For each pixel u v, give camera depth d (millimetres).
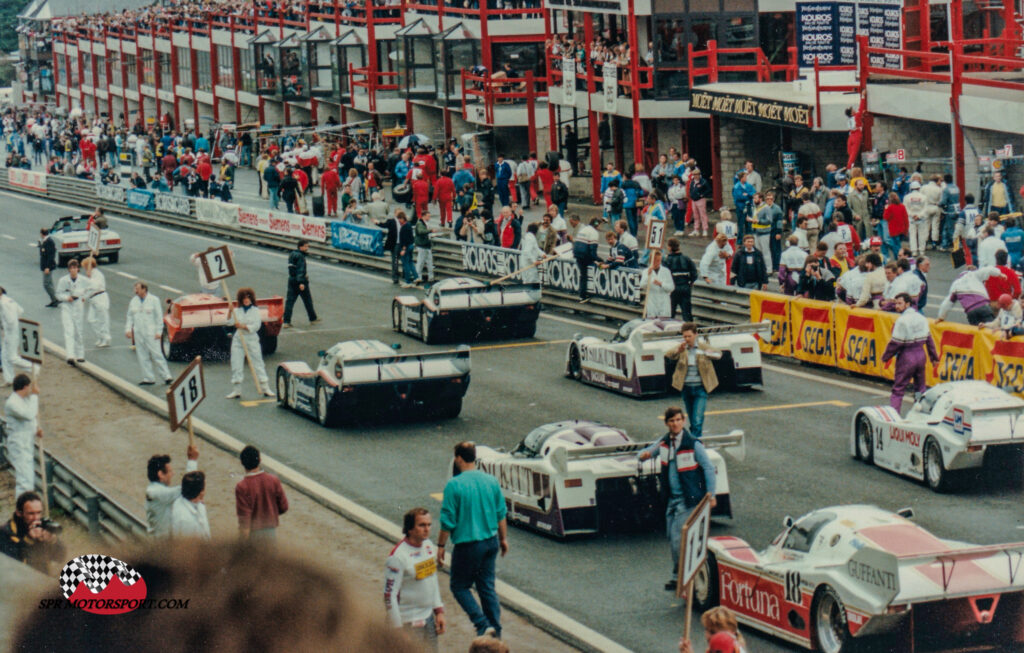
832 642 10047
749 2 41031
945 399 15492
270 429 20062
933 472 15383
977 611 9500
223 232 46875
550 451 14312
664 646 10883
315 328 29172
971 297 19984
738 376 20969
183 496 10297
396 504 15742
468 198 40188
